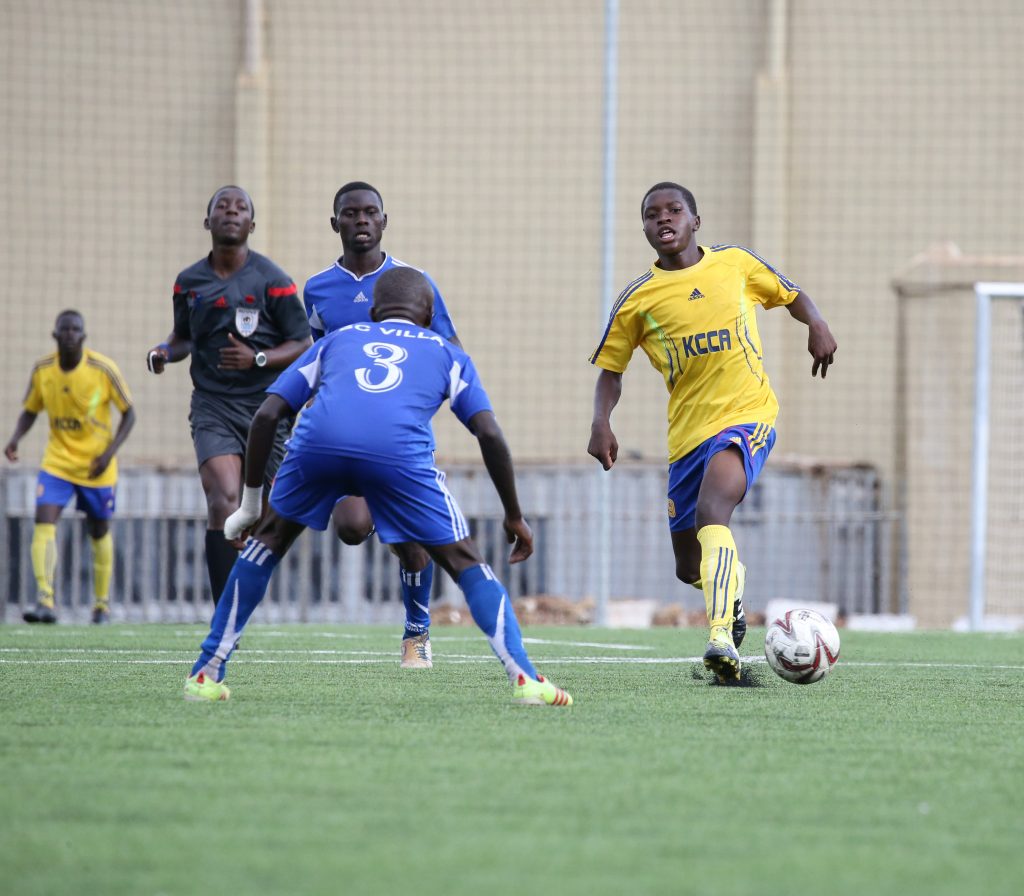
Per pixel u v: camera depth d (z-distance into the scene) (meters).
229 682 17.22
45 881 7.57
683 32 67.56
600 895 7.31
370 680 17.64
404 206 68.12
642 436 66.88
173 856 8.09
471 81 68.19
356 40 68.31
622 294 19.59
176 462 58.75
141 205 68.25
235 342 23.28
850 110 66.56
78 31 68.00
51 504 37.50
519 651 14.59
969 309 56.94
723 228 67.19
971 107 66.00
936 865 8.02
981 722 14.19
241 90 67.31
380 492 14.05
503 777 10.41
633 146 67.69
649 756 11.45
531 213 67.88
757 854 8.23
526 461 59.25
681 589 57.53
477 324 67.75
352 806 9.38
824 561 57.84
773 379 66.06
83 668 19.33
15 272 67.44
